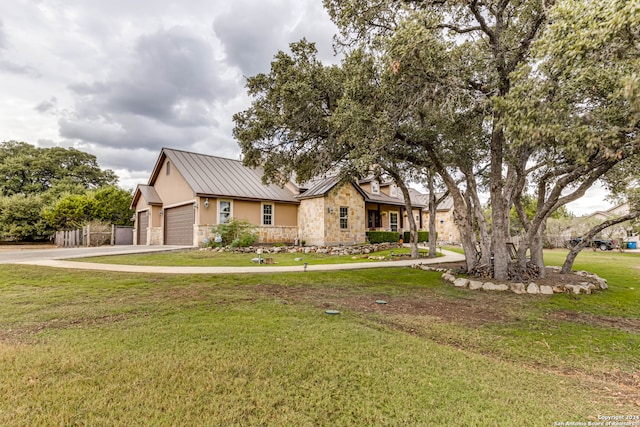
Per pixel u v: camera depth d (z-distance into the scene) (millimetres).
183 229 19406
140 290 7434
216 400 2791
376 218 26172
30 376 3166
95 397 2812
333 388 3035
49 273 9297
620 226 31141
